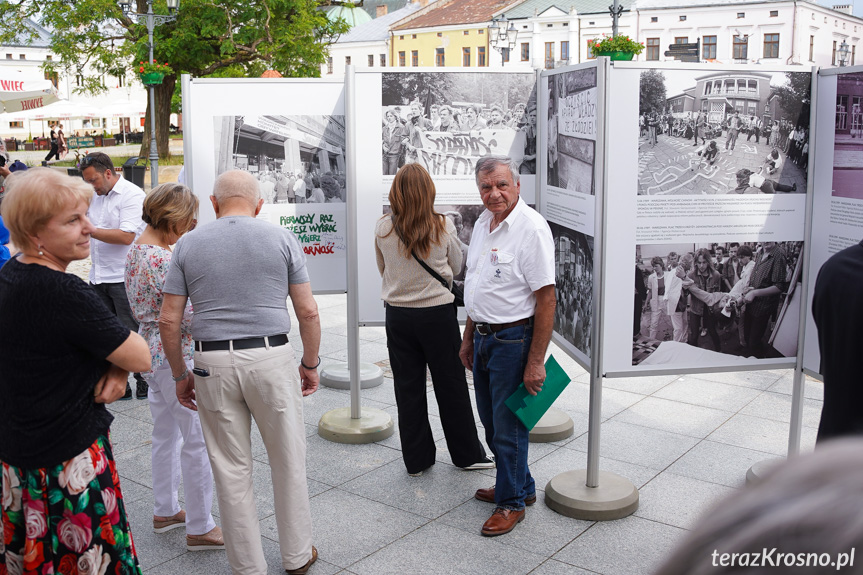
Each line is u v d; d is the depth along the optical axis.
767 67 3.96
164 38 30.36
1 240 5.45
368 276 5.15
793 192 4.09
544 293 3.72
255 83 5.27
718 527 0.51
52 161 38.97
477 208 5.13
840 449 0.51
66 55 31.08
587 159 4.01
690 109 3.90
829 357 2.38
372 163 5.06
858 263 2.33
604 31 55.41
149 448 5.04
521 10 58.50
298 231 5.43
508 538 3.82
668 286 4.02
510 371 3.85
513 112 5.06
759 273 4.12
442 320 4.38
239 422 3.35
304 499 3.50
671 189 3.94
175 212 3.71
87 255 2.60
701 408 5.73
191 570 3.58
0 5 31.34
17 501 2.53
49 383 2.46
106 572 2.57
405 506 4.20
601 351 4.00
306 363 3.55
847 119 3.84
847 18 54.97
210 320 3.28
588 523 3.97
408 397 4.49
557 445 5.03
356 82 4.98
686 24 53.41
